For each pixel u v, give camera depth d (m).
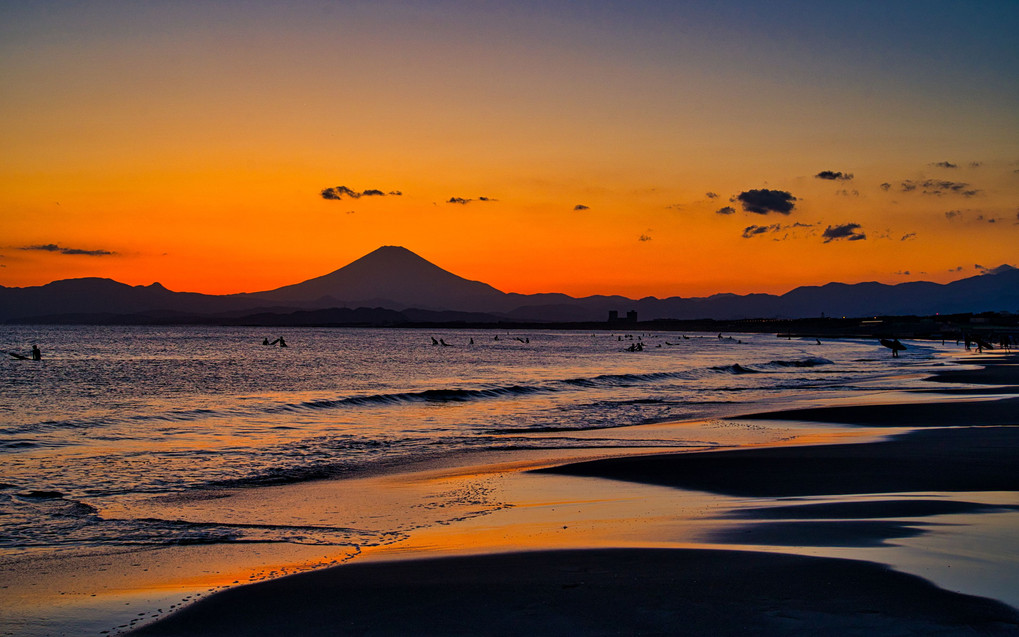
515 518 12.62
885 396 37.84
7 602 8.50
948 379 51.56
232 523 12.63
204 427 25.48
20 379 48.09
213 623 7.42
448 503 14.07
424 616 7.36
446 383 49.00
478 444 22.23
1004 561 8.61
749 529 10.84
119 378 50.69
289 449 21.02
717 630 6.64
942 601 7.21
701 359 91.06
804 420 27.67
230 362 73.94
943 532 10.16
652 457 18.86
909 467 16.52
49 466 18.02
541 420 28.53
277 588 8.41
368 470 17.95
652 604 7.37
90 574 9.79
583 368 68.56
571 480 16.11
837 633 6.47
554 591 7.93
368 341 168.12
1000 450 18.92
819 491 14.13
